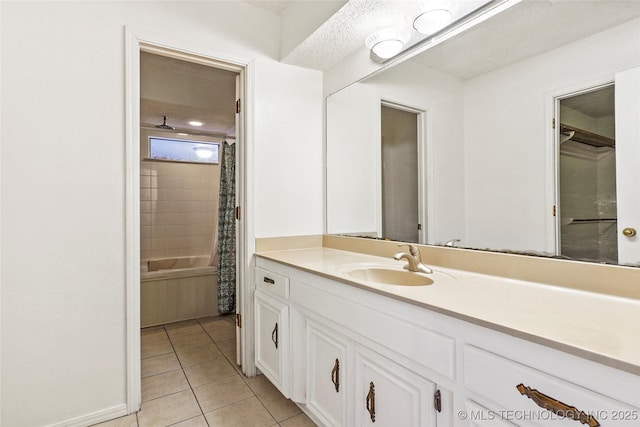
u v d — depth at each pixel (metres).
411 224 1.71
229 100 3.14
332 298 1.32
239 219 2.11
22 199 1.42
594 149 1.05
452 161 1.51
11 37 1.40
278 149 2.12
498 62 1.32
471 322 0.80
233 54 1.96
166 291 2.99
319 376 1.42
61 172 1.50
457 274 1.35
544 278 1.15
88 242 1.56
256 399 1.78
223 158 3.21
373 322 1.12
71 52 1.51
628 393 0.57
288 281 1.64
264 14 2.08
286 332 1.66
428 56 1.59
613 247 1.01
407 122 1.72
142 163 3.87
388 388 1.06
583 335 0.68
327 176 2.28
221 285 3.16
